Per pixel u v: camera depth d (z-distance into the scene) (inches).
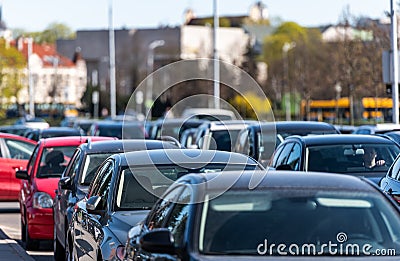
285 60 2886.3
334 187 275.3
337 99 1868.8
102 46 4473.4
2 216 821.2
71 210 471.5
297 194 270.5
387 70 1064.2
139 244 269.0
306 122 800.9
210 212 262.2
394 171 493.0
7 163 815.1
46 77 4576.8
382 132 794.2
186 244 254.4
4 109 3147.1
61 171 631.2
